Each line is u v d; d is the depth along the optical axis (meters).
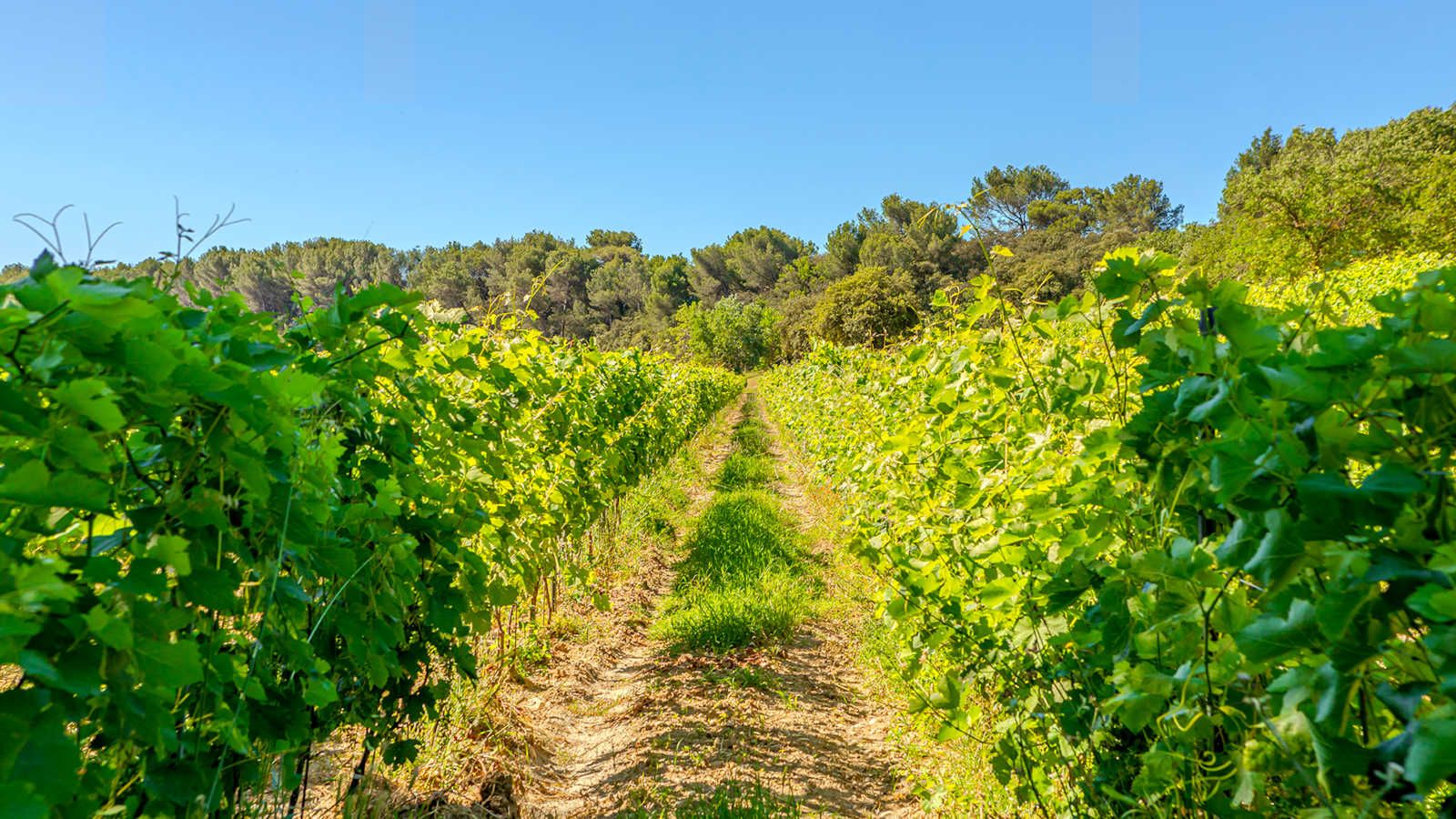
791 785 3.42
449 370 3.17
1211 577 1.55
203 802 1.61
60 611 1.17
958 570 3.04
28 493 1.14
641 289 85.31
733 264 85.44
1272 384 1.35
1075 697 2.36
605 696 4.68
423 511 2.90
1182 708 1.60
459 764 3.35
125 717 1.33
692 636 5.27
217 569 1.56
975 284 2.93
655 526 8.55
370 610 2.33
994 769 2.71
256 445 1.64
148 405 1.42
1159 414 1.73
